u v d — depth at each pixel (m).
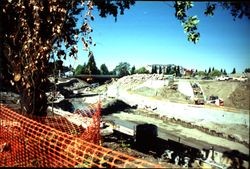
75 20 9.41
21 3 8.75
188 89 55.72
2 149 7.02
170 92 59.62
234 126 17.27
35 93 9.34
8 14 8.91
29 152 6.59
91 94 69.44
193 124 37.94
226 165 6.41
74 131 9.88
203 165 7.90
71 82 74.38
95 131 8.98
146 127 13.68
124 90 70.12
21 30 9.01
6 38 9.03
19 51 9.10
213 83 52.94
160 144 12.86
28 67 9.05
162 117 46.91
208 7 6.02
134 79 77.38
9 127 7.91
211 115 36.06
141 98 60.34
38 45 8.90
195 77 63.59
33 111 9.37
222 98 40.12
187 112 43.47
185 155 8.92
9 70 9.47
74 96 67.19
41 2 8.65
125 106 57.81
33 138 6.89
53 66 9.41
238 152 6.31
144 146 12.26
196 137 29.23
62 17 8.82
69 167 5.77
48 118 10.38
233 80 47.00
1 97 14.73
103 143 9.16
